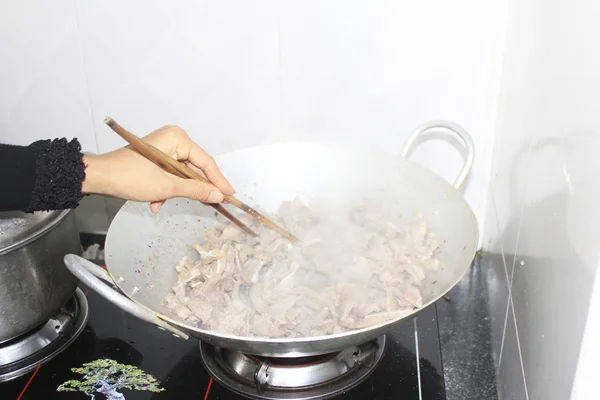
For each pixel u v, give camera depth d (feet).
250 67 3.46
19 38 3.62
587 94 1.73
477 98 3.33
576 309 1.71
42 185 2.21
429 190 3.01
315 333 2.49
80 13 3.49
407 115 3.44
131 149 2.47
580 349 1.66
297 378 2.61
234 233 3.03
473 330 3.34
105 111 3.76
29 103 3.82
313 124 3.57
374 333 2.24
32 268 2.69
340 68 3.38
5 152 2.20
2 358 2.82
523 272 2.52
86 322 3.07
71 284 2.96
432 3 3.13
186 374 2.73
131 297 2.39
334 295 2.62
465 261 2.51
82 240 4.12
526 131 2.60
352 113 3.49
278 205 3.31
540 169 2.30
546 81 2.29
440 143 3.50
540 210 2.26
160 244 2.94
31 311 2.74
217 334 2.17
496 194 3.30
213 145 3.74
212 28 3.40
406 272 2.73
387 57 3.30
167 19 3.42
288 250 2.90
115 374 2.75
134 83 3.64
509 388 2.69
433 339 2.90
